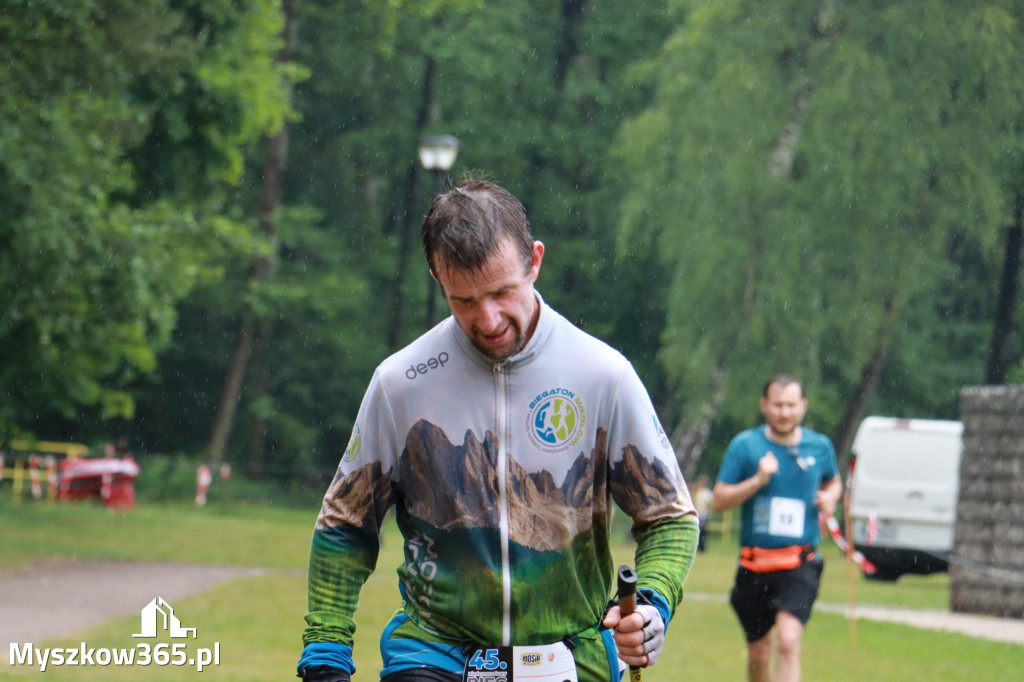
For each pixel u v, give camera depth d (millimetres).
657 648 5797
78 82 36938
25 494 61156
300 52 75625
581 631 6219
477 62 73750
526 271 5816
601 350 6172
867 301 52156
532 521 6062
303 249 78875
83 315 38750
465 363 6086
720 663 18828
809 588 13555
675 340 55656
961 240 65938
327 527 6254
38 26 35156
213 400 77188
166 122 42688
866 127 50312
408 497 6188
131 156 44375
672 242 54031
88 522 43562
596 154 76375
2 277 36250
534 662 6059
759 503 13828
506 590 6051
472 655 6078
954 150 50969
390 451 6156
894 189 50875
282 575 29391
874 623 24344
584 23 77125
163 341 43594
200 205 47281
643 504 6188
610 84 78062
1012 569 27500
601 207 76625
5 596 23703
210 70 42750
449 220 5695
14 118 35344
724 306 53969
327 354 77875
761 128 51594
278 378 77312
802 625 13430
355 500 6227
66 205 36344
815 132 51094
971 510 28422
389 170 78688
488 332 5758
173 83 40875
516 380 6074
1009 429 28188
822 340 59031
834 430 74000
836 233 51750
